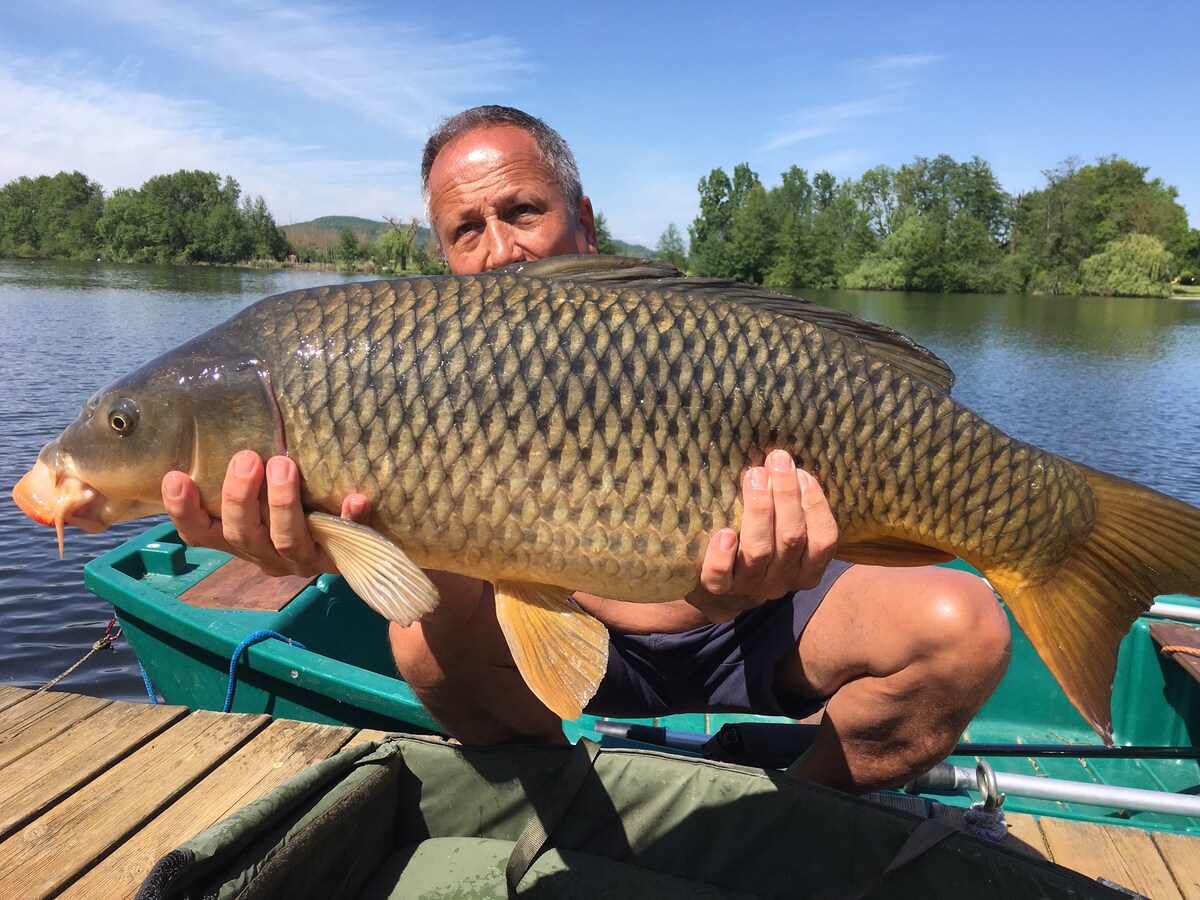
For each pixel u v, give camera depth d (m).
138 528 2.99
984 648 0.71
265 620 1.15
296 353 0.59
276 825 0.65
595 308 0.59
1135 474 4.06
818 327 0.62
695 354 0.59
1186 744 1.19
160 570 1.32
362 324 0.59
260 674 1.11
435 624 0.76
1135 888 0.77
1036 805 1.09
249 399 0.59
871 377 0.61
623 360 0.58
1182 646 1.14
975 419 0.62
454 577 0.72
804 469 0.61
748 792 0.71
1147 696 1.24
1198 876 0.79
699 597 0.64
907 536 0.64
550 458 0.58
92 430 0.61
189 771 0.91
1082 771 1.17
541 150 0.89
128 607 1.22
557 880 0.72
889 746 0.77
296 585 1.29
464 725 0.85
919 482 0.62
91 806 0.85
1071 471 0.64
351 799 0.70
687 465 0.59
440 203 0.91
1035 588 0.66
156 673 1.28
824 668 0.78
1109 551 0.65
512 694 0.83
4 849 0.78
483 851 0.76
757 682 0.81
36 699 1.05
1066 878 0.62
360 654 1.41
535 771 0.76
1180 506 0.64
